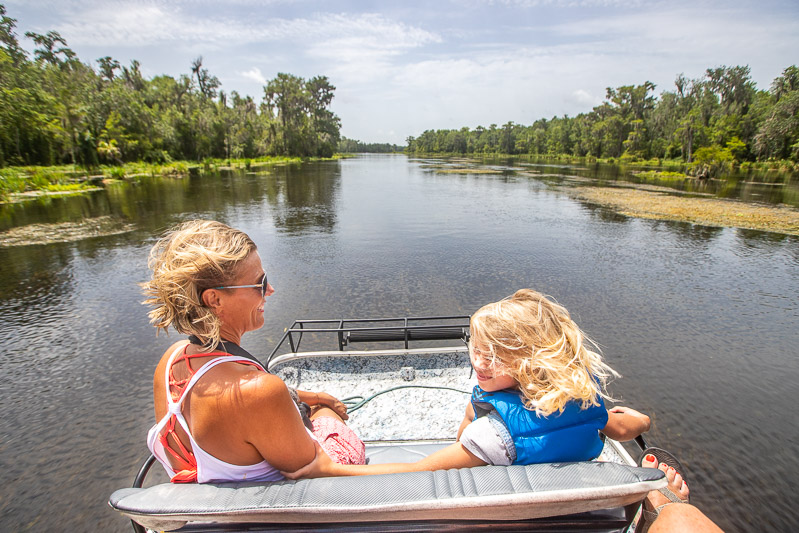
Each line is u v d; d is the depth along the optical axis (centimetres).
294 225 1717
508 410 139
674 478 168
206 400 116
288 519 117
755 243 1392
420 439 273
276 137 8944
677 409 546
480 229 1619
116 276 1080
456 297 902
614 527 130
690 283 999
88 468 468
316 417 190
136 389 609
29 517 408
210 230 125
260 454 126
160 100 7219
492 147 16250
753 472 450
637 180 3975
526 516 120
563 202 2377
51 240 1463
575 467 125
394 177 4459
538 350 137
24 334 768
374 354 345
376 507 114
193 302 117
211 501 117
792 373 627
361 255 1244
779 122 5672
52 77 5269
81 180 3725
